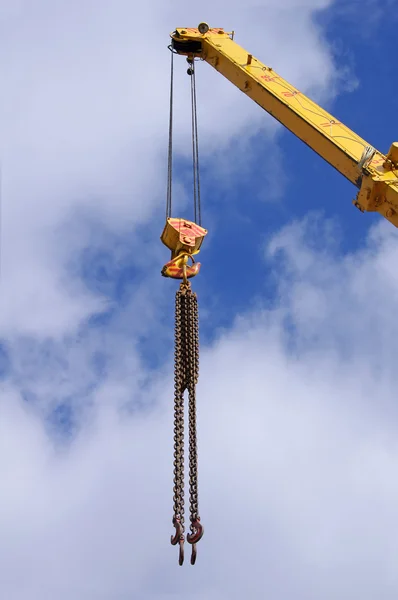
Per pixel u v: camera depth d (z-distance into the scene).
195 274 15.41
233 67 18.36
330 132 16.48
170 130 19.34
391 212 15.46
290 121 17.22
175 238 15.80
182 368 14.31
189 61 19.53
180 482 13.60
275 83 17.70
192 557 13.27
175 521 13.41
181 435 13.88
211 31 19.30
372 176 15.45
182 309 14.62
